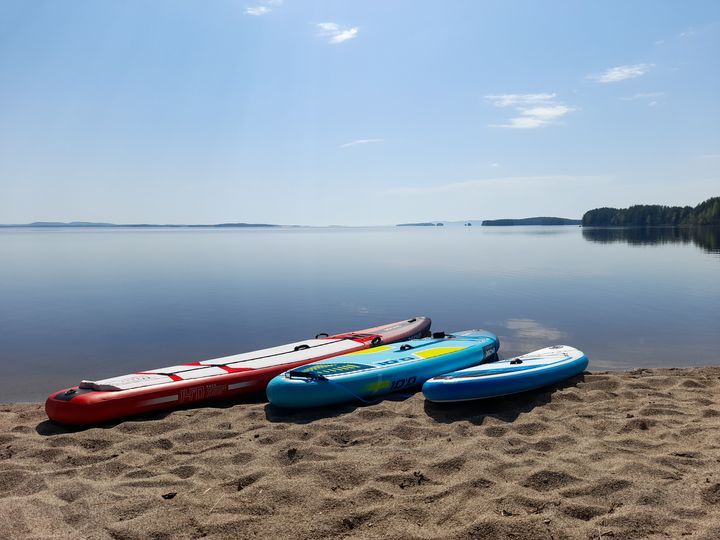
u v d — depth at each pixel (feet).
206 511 12.03
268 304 54.34
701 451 14.89
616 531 10.66
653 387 22.38
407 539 10.62
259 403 22.39
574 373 23.82
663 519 11.07
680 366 30.09
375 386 21.99
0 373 30.83
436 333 28.81
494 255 120.78
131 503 12.42
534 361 23.53
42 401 25.58
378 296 58.70
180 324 44.62
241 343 38.14
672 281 67.05
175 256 130.62
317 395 20.58
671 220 380.78
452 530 10.89
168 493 13.06
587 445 15.64
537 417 18.51
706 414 18.38
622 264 90.94
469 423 18.11
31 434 18.51
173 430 18.40
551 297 55.93
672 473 13.37
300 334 40.88
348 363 23.41
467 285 66.74
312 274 82.99
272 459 15.16
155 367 32.12
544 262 98.58
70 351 35.88
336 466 14.24
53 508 12.12
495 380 20.63
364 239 269.03
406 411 20.06
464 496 12.35
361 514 11.62
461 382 20.17
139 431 18.33
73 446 17.02
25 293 63.41
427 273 82.17
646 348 34.32
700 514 11.28
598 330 39.88
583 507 11.62
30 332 41.73
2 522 11.35
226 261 112.68
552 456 14.87
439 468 14.12
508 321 43.78
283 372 22.94
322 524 11.29
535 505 11.84
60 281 75.66
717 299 52.85
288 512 11.89
